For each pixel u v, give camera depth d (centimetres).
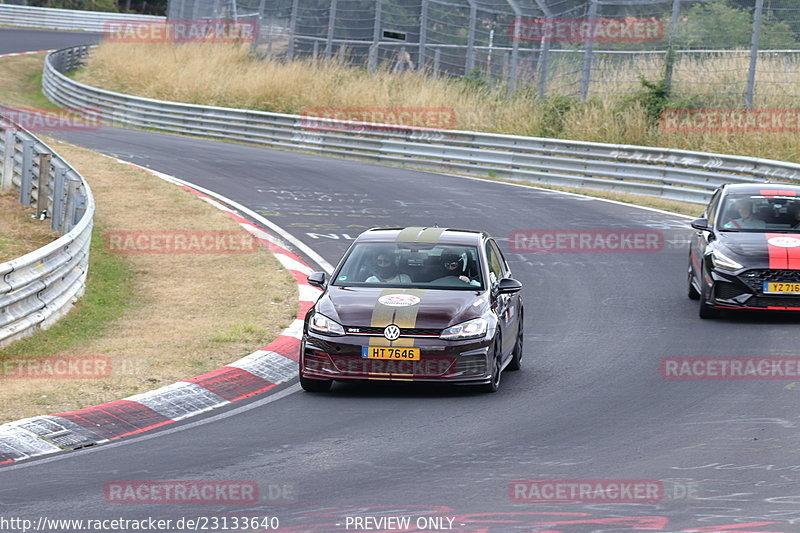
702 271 4991
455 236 4109
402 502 2388
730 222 5172
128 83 16075
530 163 10169
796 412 3288
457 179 10056
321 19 15712
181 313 4938
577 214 8150
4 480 2622
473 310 3625
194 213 7400
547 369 4053
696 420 3206
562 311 5216
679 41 12088
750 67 10438
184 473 2662
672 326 4841
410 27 15750
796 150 9625
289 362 4100
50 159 6481
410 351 3506
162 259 6100
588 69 12012
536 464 2723
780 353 4222
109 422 3198
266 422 3241
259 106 14175
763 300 4775
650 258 6612
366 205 8288
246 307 5047
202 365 3912
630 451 2848
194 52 16712
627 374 3922
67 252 4888
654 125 11000
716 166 8888
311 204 8269
